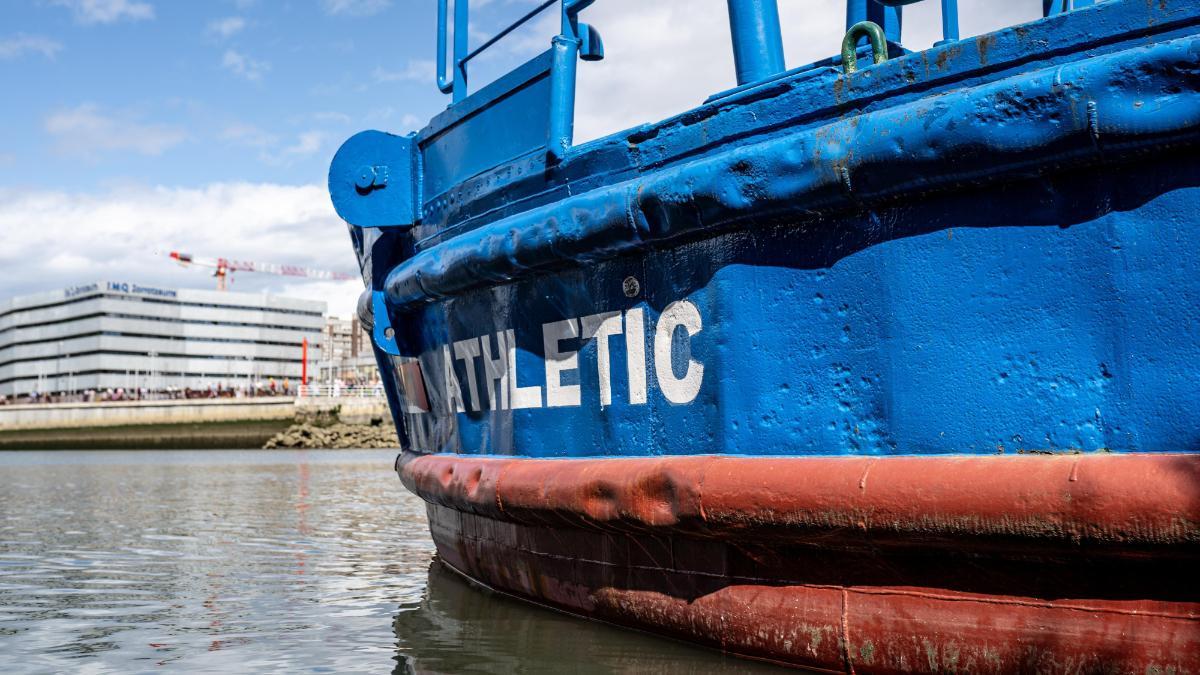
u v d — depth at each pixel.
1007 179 3.84
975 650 3.89
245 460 47.00
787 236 4.52
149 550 10.85
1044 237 3.81
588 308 5.42
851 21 7.38
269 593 7.89
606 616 5.54
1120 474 3.43
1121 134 3.49
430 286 6.46
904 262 4.15
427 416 7.38
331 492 21.45
